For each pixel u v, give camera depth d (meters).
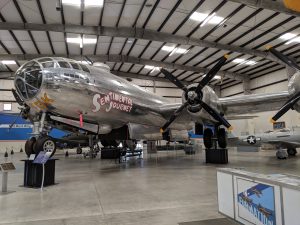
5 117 22.44
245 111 10.19
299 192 2.32
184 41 15.47
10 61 19.28
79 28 13.82
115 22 13.84
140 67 22.84
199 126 11.59
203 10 12.62
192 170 8.71
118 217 3.57
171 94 26.89
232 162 11.41
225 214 3.53
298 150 20.39
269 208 2.69
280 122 20.67
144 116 9.93
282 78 20.34
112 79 8.70
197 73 23.75
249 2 10.41
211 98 8.80
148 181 6.51
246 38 15.73
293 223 2.38
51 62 7.09
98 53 18.69
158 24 14.14
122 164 11.04
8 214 3.77
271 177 2.86
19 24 13.30
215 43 16.22
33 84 6.81
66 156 17.33
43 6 12.06
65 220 3.46
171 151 22.70
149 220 3.42
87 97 7.62
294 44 16.33
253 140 15.37
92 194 5.05
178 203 4.28
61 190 5.49
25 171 5.99
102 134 9.55
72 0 11.59
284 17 13.15
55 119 7.63
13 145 22.55
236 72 22.91
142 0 11.91
